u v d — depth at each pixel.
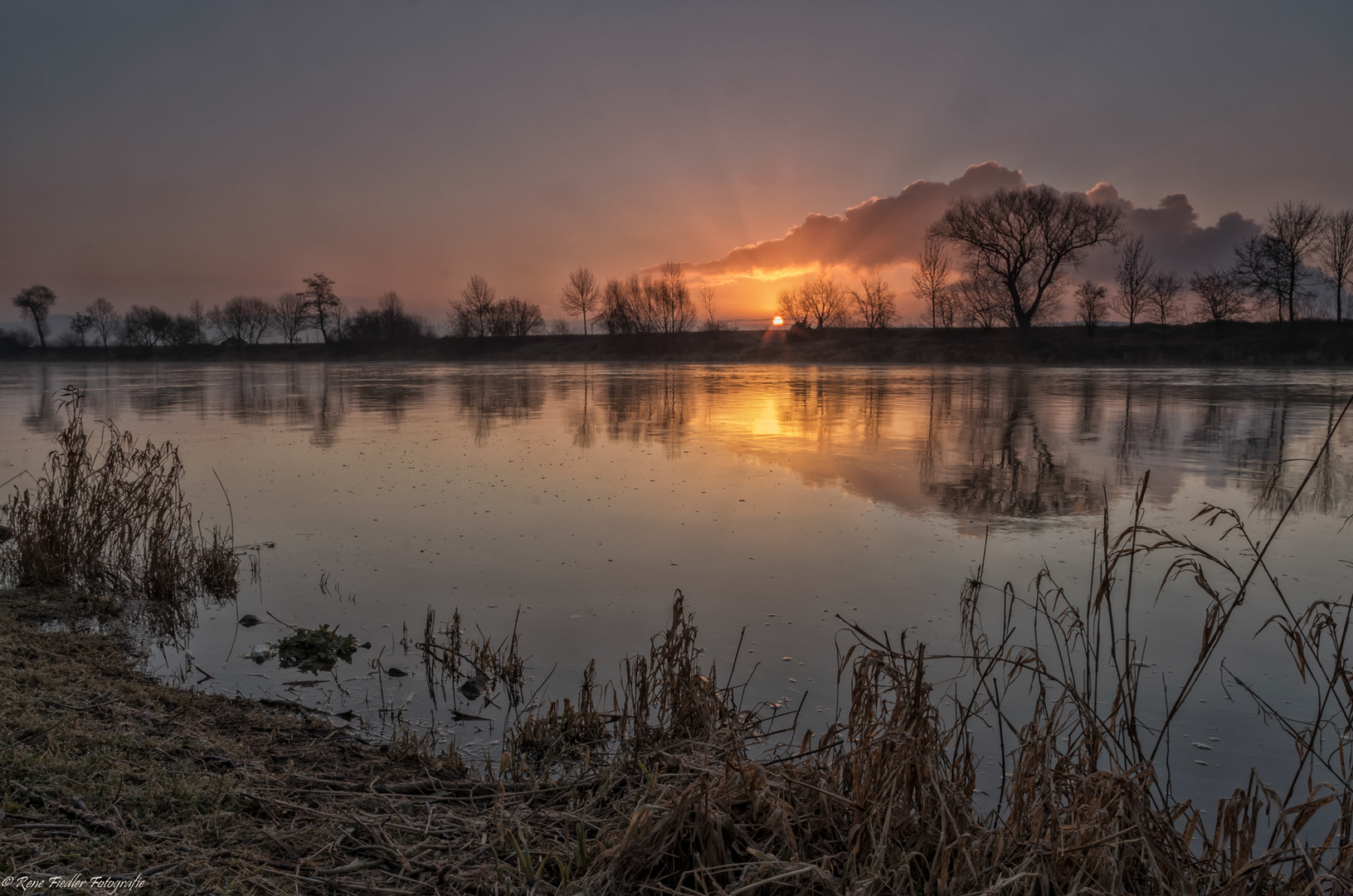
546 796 3.33
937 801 2.72
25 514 6.77
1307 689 4.53
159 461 7.64
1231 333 60.03
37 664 4.55
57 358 102.50
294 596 6.17
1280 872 2.58
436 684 4.63
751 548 7.38
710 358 72.94
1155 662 4.91
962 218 62.84
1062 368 49.34
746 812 2.75
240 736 3.82
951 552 7.28
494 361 82.12
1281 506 8.99
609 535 7.84
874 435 15.65
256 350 97.88
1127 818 2.61
